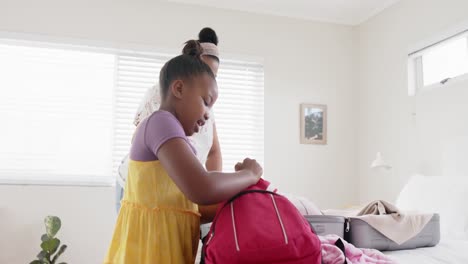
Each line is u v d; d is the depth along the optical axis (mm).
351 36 3787
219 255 767
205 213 979
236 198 856
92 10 3182
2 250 2871
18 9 3035
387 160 3326
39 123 3070
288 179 3498
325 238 1240
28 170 3008
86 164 3127
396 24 3289
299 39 3656
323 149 3623
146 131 819
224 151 3408
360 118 3713
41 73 3105
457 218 2107
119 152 3197
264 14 3580
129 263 807
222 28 3461
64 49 3143
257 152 3494
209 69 917
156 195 826
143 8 3293
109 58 3248
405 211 1867
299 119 3582
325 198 3584
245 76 3523
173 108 875
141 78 3293
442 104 2770
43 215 2969
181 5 3379
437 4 2863
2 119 3006
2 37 2990
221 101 3439
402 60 3203
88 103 3178
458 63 2707
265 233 773
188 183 742
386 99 3371
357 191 3684
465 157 2531
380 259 1300
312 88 3645
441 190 2320
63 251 2771
